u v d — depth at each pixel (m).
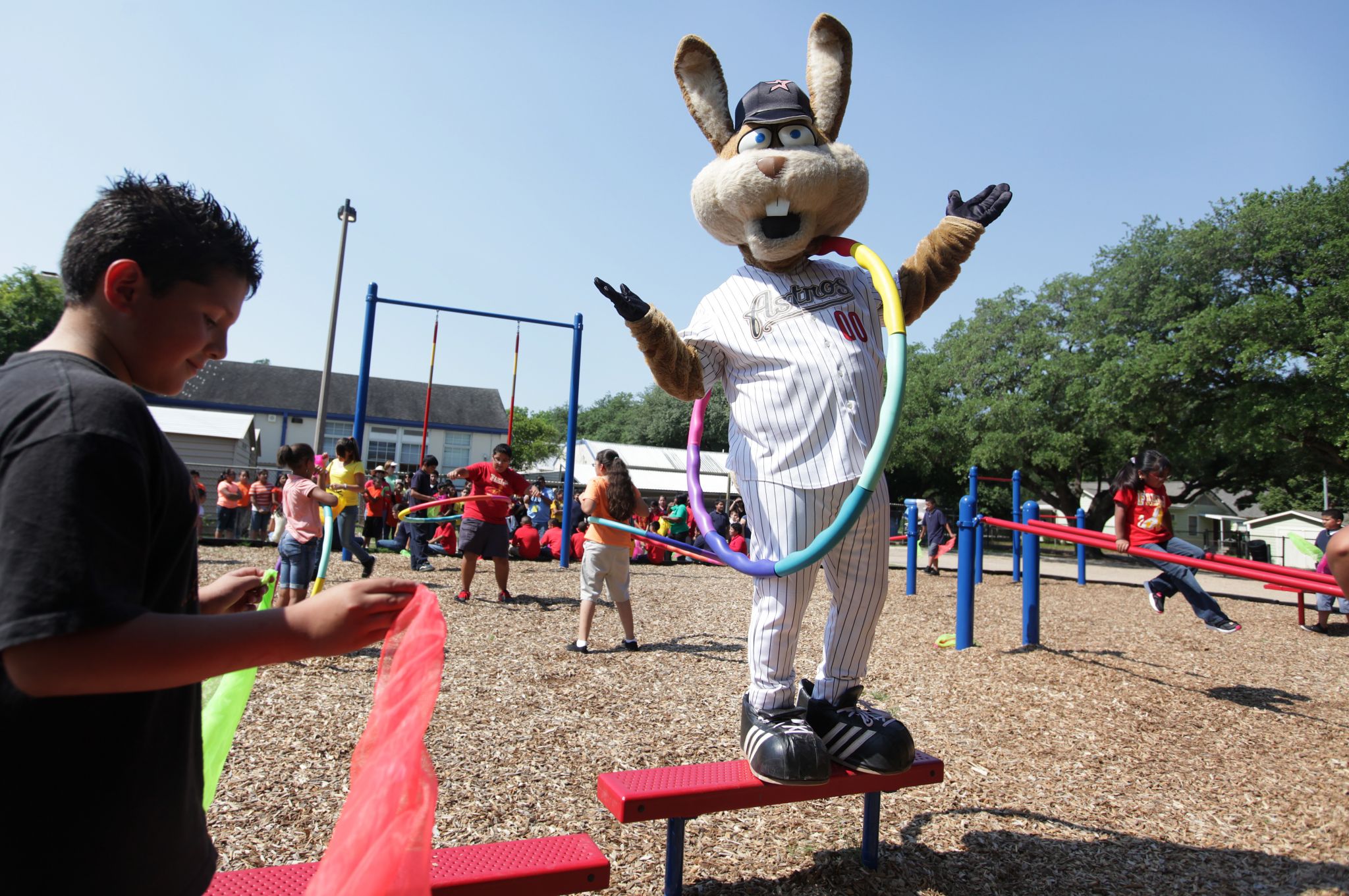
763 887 2.57
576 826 2.99
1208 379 23.78
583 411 78.12
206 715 1.58
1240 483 28.70
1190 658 6.75
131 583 0.94
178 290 1.11
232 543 14.26
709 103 2.80
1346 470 22.44
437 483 12.87
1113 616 9.43
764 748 2.31
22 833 0.94
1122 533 6.45
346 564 10.85
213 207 1.19
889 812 3.19
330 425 35.53
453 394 40.25
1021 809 3.28
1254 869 2.84
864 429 2.44
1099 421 25.98
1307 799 3.55
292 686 4.68
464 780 3.36
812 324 2.49
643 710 4.53
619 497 6.10
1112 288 27.33
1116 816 3.27
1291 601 12.33
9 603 0.84
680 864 2.40
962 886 2.63
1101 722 4.61
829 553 2.53
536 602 8.36
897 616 8.52
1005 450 27.89
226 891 1.75
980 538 13.34
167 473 1.05
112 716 1.00
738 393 2.55
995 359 30.64
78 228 1.11
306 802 3.10
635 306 2.30
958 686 5.27
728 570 13.93
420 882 1.05
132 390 1.01
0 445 0.91
